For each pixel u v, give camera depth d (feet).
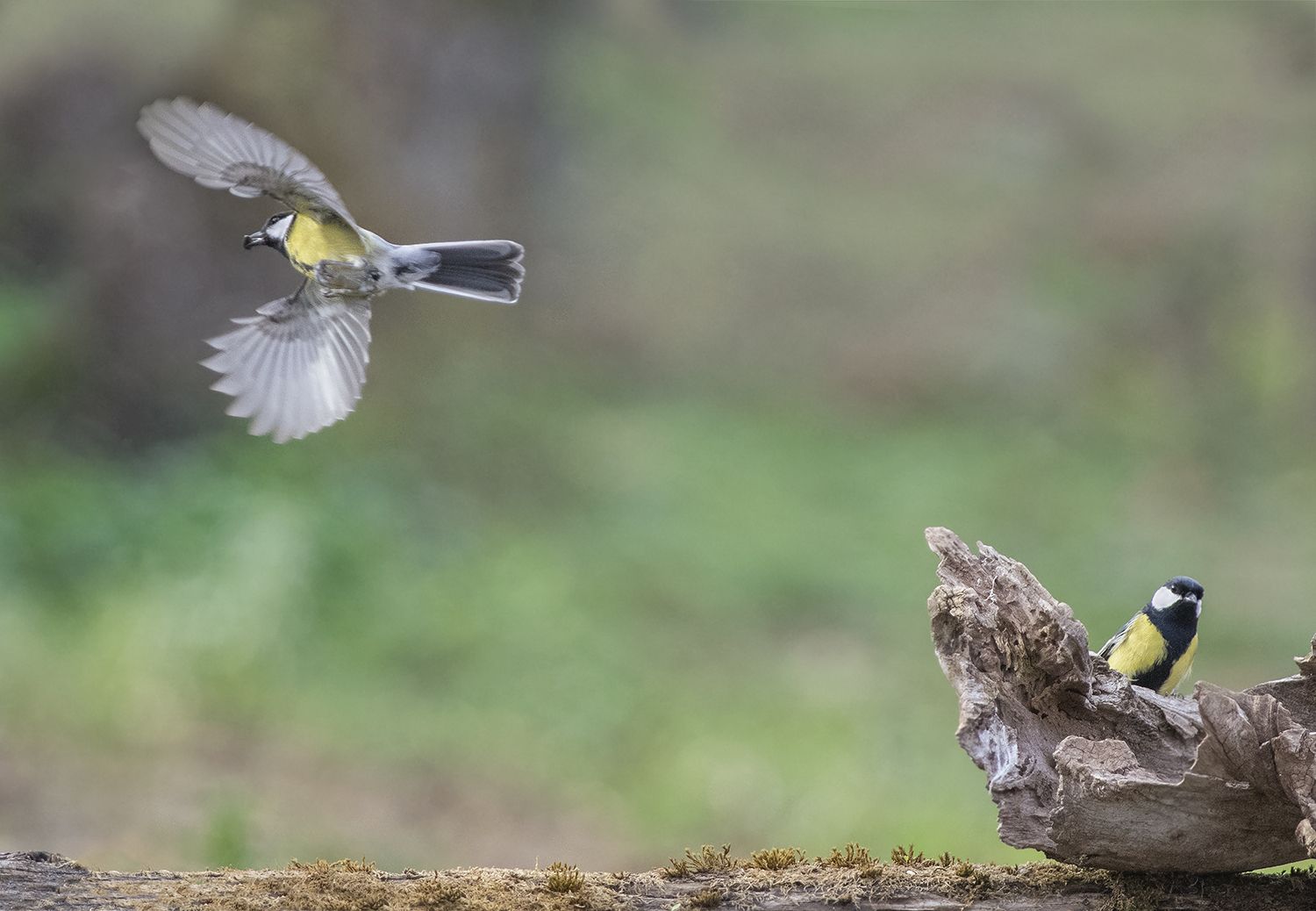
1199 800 12.25
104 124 53.06
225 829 26.58
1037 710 13.60
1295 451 70.79
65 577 40.93
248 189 14.62
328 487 48.14
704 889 13.26
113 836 27.22
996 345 81.05
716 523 55.88
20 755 31.07
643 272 87.20
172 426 51.72
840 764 34.81
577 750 35.91
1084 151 102.32
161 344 52.13
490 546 49.29
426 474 54.75
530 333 77.10
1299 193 89.25
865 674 42.91
